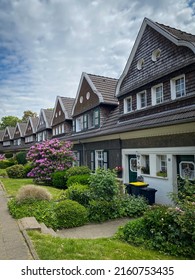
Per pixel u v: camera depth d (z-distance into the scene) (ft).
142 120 33.94
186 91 28.19
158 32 33.50
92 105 53.42
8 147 165.58
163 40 32.45
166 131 28.60
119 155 39.52
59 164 49.80
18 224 18.83
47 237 15.94
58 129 83.25
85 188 27.63
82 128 59.77
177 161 28.35
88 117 56.34
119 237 17.94
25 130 141.59
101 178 25.90
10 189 39.47
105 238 18.06
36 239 15.31
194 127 24.68
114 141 41.24
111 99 51.03
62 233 19.97
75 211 21.99
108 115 51.03
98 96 50.03
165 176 29.53
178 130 26.84
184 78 28.73
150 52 35.22
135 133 34.40
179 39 28.71
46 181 49.37
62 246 14.33
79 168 44.52
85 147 54.08
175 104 29.68
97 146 47.93
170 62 30.91
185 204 16.47
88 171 43.86
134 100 39.01
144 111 35.88
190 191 17.99
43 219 20.92
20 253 13.25
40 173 49.19
